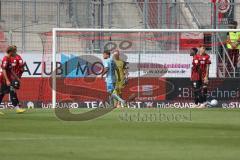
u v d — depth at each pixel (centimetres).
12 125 6119
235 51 10019
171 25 10844
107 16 11000
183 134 5303
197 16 11225
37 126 6003
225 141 4809
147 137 5069
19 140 4847
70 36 10131
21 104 9356
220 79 9712
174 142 4738
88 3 10725
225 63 9994
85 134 5288
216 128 5838
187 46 10062
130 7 11406
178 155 4034
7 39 10450
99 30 9194
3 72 7775
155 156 3994
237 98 9700
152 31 9275
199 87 9281
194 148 4388
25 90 9562
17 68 7838
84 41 10138
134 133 5369
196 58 9212
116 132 5438
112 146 4481
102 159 3856
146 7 10769
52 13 11200
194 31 9294
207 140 4875
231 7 10688
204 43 10062
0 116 7262
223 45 10031
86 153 4119
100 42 10112
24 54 9581
